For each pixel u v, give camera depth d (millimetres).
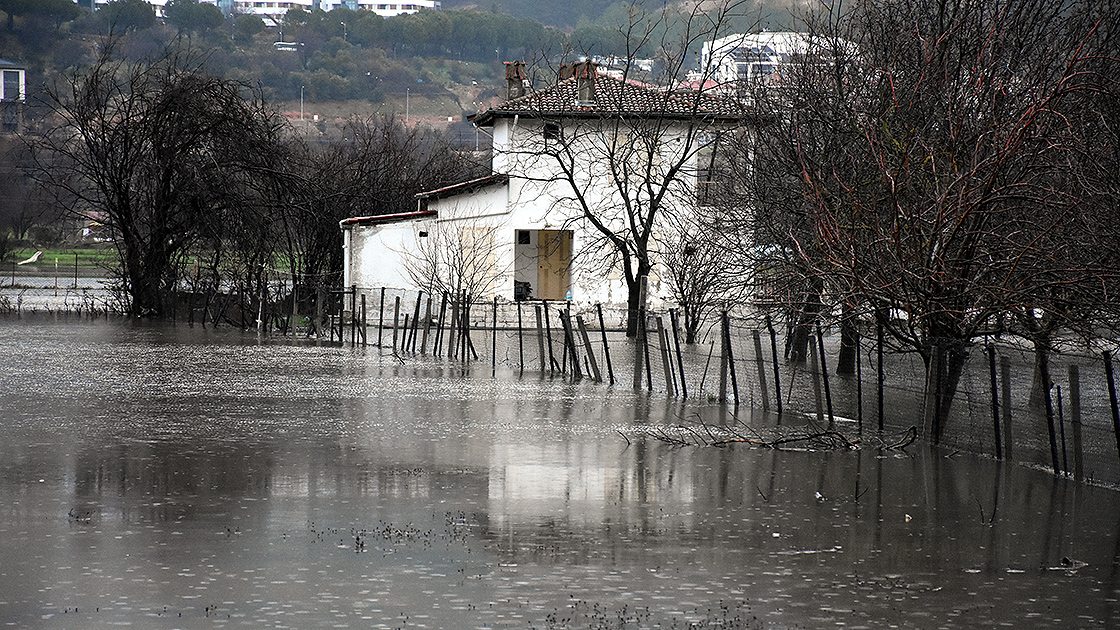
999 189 27938
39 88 97188
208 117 88250
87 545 20297
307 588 17891
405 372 52031
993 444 29578
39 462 28234
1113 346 30172
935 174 29375
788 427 34781
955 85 31703
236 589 17797
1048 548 20688
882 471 27766
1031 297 29375
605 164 75750
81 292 117250
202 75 95875
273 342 68875
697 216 54875
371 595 17562
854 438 32594
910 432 32125
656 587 18156
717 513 23281
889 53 36031
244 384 46250
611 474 27344
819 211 30891
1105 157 27719
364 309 66688
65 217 96500
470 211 87125
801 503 24250
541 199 81125
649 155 63219
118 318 88938
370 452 30125
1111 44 31562
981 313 30984
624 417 37031
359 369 53250
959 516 23109
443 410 38625
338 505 23719
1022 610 17172
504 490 25422
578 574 18828
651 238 74688
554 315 81812
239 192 88500
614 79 68000
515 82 87062
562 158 79750
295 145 112500
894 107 31703
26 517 22375
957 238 30094
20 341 67125
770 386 38750
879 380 33594
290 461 28719
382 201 103500
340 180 103438
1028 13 32938
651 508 23719
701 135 70750
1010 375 28938
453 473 27328
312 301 75938
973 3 33688
